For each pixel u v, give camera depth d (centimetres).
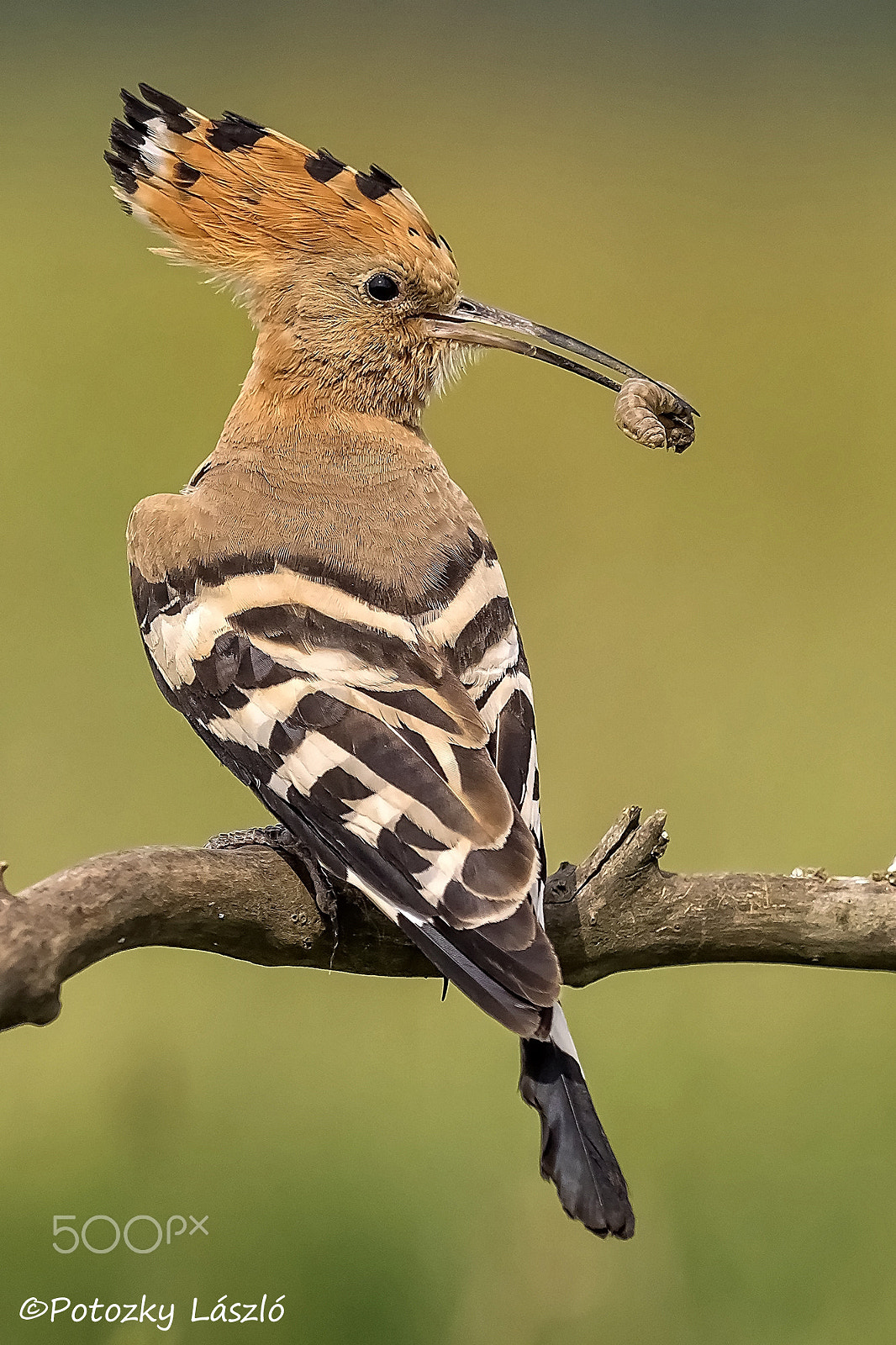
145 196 993
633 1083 1312
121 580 2045
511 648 857
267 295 984
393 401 990
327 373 977
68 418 2489
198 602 867
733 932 793
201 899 754
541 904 740
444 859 738
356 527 888
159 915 741
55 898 698
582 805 1688
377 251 973
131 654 1897
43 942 684
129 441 2416
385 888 743
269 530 889
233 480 934
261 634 839
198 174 986
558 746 1791
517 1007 695
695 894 793
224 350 2789
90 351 2753
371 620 839
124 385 2627
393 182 998
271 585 858
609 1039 1358
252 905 770
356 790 770
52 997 683
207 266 995
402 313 982
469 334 991
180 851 759
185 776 1717
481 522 935
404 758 775
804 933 795
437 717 796
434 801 757
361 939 791
